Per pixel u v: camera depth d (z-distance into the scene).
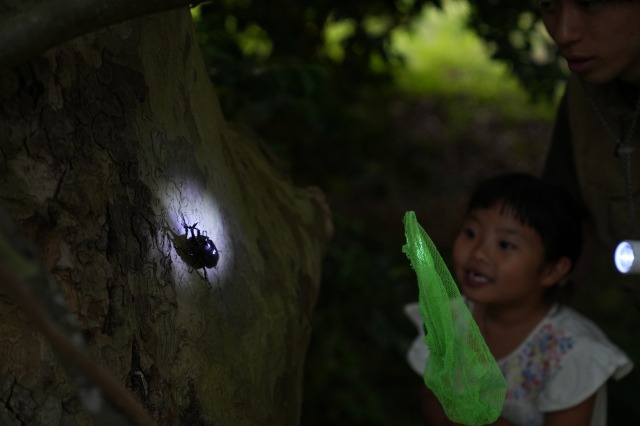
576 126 1.94
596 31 1.53
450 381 1.33
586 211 2.06
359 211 5.38
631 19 1.52
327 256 3.49
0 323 1.01
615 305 4.68
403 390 3.78
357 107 6.56
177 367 1.19
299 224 1.70
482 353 1.31
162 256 1.19
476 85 7.73
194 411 1.21
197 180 1.31
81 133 1.08
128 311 1.12
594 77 1.59
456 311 1.31
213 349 1.26
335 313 3.67
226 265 1.34
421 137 6.64
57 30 0.89
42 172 1.03
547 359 1.82
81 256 1.07
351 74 4.32
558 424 1.78
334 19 3.70
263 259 1.46
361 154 5.59
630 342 4.16
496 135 6.88
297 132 4.69
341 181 5.48
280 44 3.55
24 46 0.89
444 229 5.48
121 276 1.11
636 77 1.66
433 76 7.82
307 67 2.78
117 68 1.14
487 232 1.83
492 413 1.34
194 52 1.40
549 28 1.60
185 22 1.36
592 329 1.90
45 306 0.78
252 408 1.33
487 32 3.46
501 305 1.87
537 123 7.14
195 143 1.34
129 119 1.15
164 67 1.26
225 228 1.37
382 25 4.22
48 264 1.04
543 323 1.86
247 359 1.33
